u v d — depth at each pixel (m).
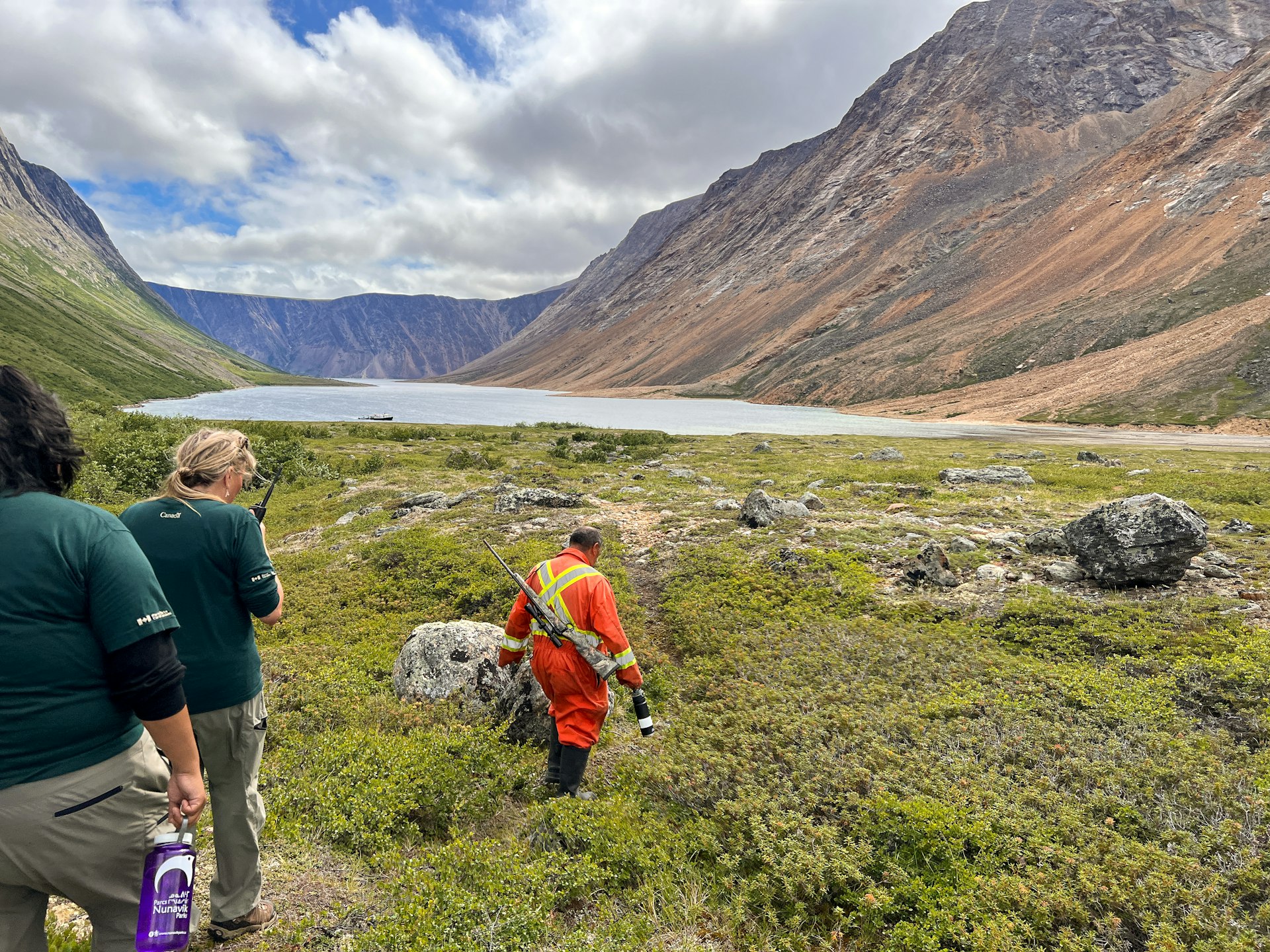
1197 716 5.46
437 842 4.32
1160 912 3.18
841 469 28.77
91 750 1.86
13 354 107.69
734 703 6.11
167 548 2.64
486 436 54.81
